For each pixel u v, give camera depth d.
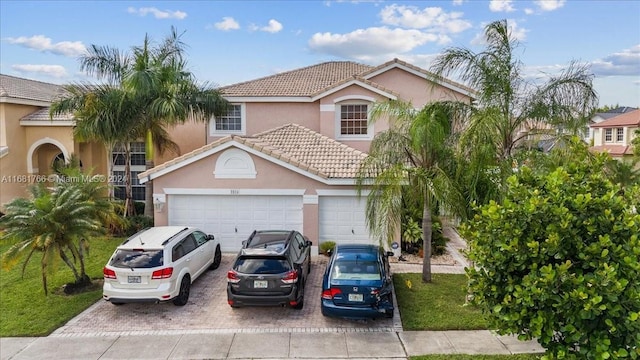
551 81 12.67
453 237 20.94
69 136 24.80
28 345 10.30
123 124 19.47
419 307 12.21
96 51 19.58
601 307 6.05
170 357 9.74
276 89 23.83
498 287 7.32
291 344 10.28
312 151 18.91
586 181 7.57
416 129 12.66
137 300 11.53
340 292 10.87
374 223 13.80
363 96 21.78
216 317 11.84
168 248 12.07
